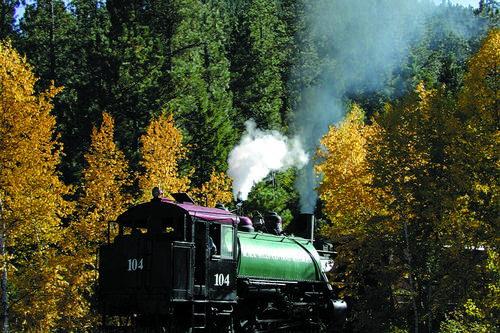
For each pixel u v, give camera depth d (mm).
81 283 26203
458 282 21188
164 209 17969
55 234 25500
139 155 38000
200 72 51281
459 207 20875
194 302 17203
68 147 40344
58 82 48312
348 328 25438
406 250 22688
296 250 22938
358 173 24891
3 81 24141
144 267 17234
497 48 21844
